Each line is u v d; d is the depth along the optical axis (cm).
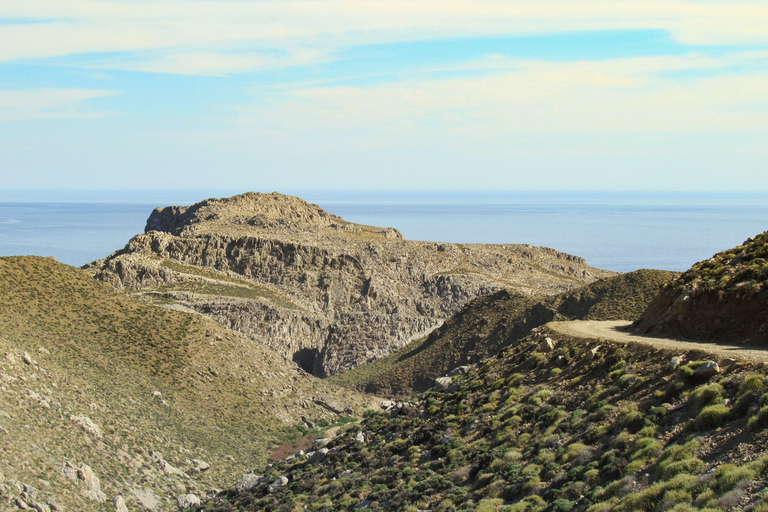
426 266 19238
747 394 2225
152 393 6938
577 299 11419
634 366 3070
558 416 2995
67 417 5300
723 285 3312
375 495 3094
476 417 3556
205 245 16950
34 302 7556
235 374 8412
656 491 1947
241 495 4422
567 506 2177
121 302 8694
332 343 14688
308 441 7388
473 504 2542
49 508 3881
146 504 4747
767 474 1747
